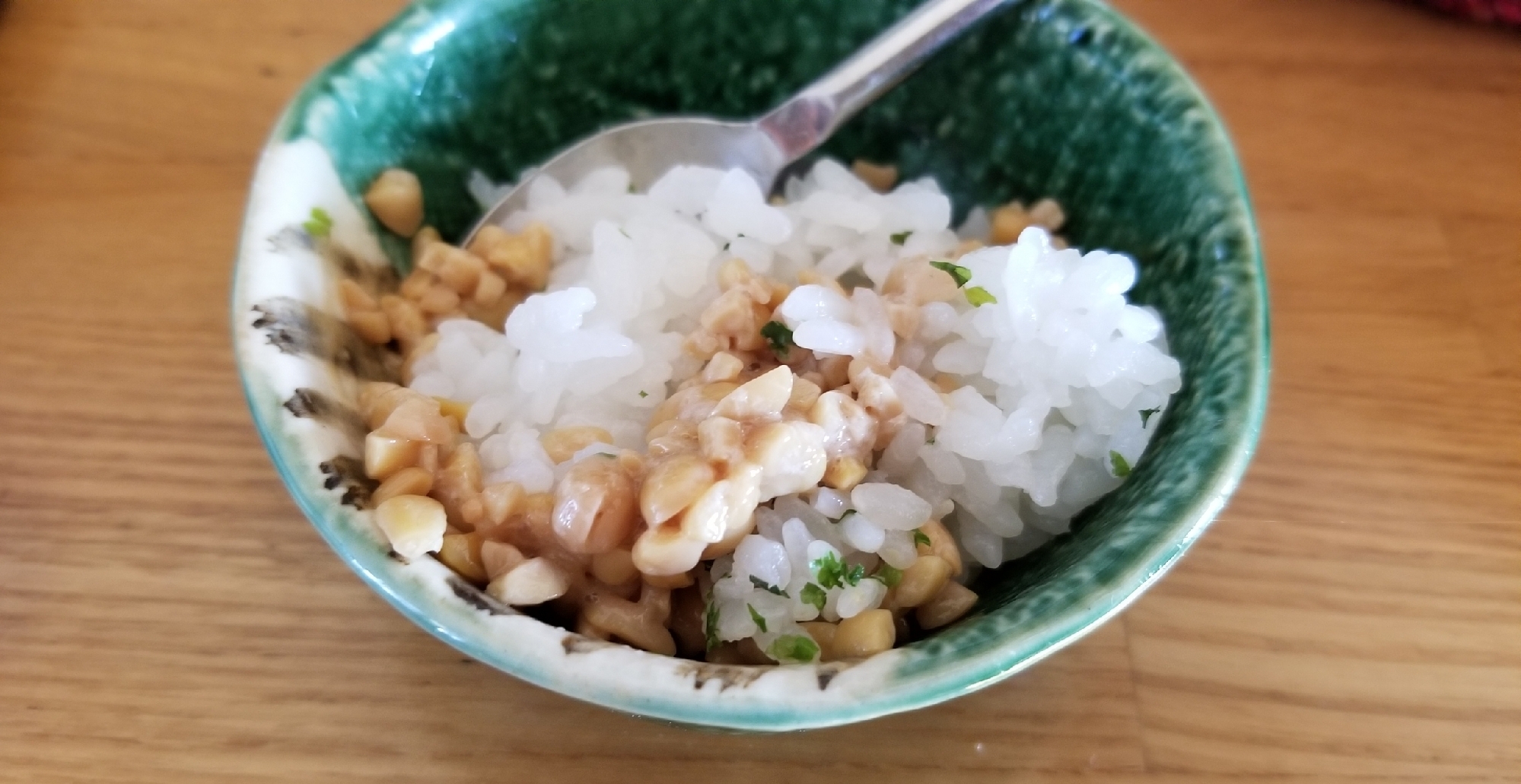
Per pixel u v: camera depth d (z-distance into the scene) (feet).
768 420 0.32
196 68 0.53
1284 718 0.36
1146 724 0.36
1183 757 0.35
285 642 0.37
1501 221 0.48
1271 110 0.52
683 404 0.34
